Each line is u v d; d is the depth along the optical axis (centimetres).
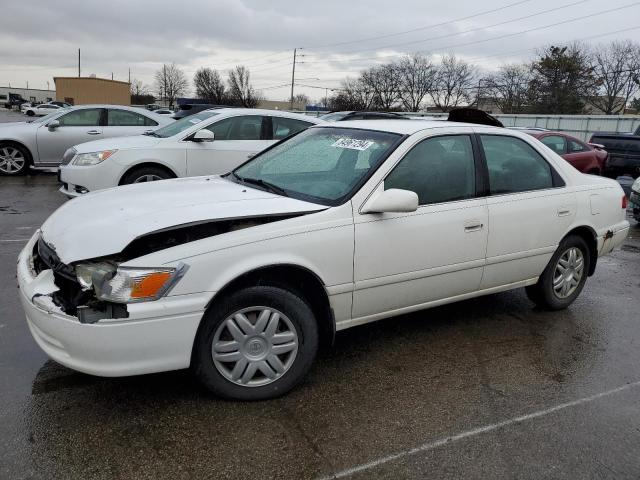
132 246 290
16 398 311
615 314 491
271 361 314
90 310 274
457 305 497
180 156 792
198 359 298
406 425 302
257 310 308
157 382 334
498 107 6925
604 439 297
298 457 270
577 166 1289
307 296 342
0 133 1127
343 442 284
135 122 1196
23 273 316
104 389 324
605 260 696
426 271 371
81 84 6738
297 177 387
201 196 352
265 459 267
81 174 755
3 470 252
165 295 277
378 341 412
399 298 366
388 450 279
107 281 273
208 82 8162
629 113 5916
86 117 1164
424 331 434
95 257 278
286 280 325
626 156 1477
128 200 345
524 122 3678
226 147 819
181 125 862
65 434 280
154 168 784
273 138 855
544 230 438
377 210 335
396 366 371
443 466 269
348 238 330
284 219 318
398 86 7450
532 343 419
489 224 399
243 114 843
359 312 350
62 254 288
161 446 274
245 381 312
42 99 11125
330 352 391
